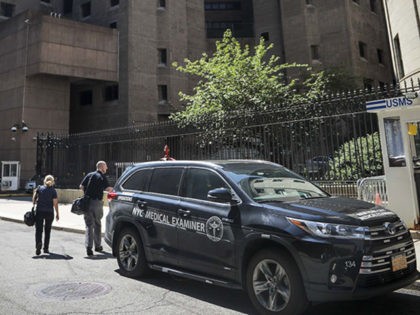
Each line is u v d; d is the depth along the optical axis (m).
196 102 18.16
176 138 13.98
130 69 36.62
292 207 4.38
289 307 4.07
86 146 17.95
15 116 33.91
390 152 8.00
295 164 10.46
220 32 48.53
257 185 4.97
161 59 39.16
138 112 36.66
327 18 39.25
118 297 5.14
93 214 8.09
